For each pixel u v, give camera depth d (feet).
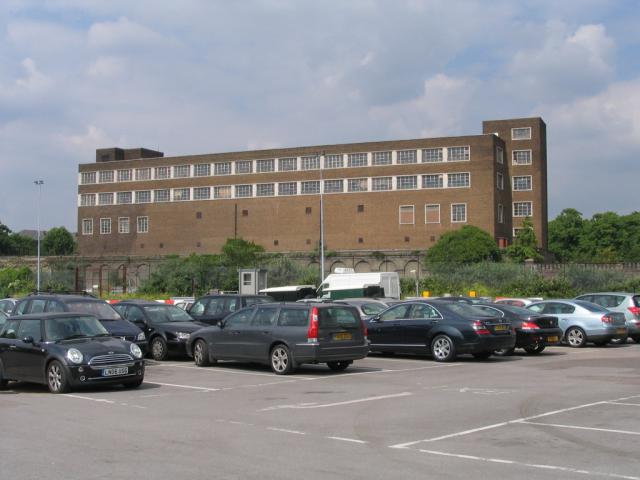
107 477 26.02
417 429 34.88
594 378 55.11
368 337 73.67
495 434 33.58
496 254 271.08
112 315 68.90
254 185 331.57
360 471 26.68
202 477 25.93
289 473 26.43
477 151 293.64
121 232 358.64
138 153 376.89
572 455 29.22
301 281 210.38
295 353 58.34
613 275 187.62
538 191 314.96
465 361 69.77
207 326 70.95
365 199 310.24
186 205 344.49
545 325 76.64
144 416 39.24
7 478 25.93
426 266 209.56
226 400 45.14
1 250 451.12
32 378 50.88
